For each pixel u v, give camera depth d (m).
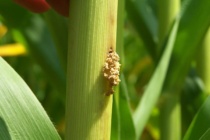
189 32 0.60
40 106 0.39
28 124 0.38
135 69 1.12
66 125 0.37
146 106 0.56
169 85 0.62
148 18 0.69
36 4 0.39
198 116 0.50
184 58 0.61
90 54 0.36
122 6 0.53
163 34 0.63
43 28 0.69
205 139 0.42
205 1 0.59
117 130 0.50
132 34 1.02
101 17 0.36
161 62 0.57
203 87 0.72
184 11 0.60
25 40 0.69
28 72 1.00
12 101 0.38
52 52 0.67
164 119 0.64
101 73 0.36
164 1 0.63
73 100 0.36
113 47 0.37
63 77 0.65
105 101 0.37
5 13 0.67
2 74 0.38
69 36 0.37
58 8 0.37
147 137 1.04
